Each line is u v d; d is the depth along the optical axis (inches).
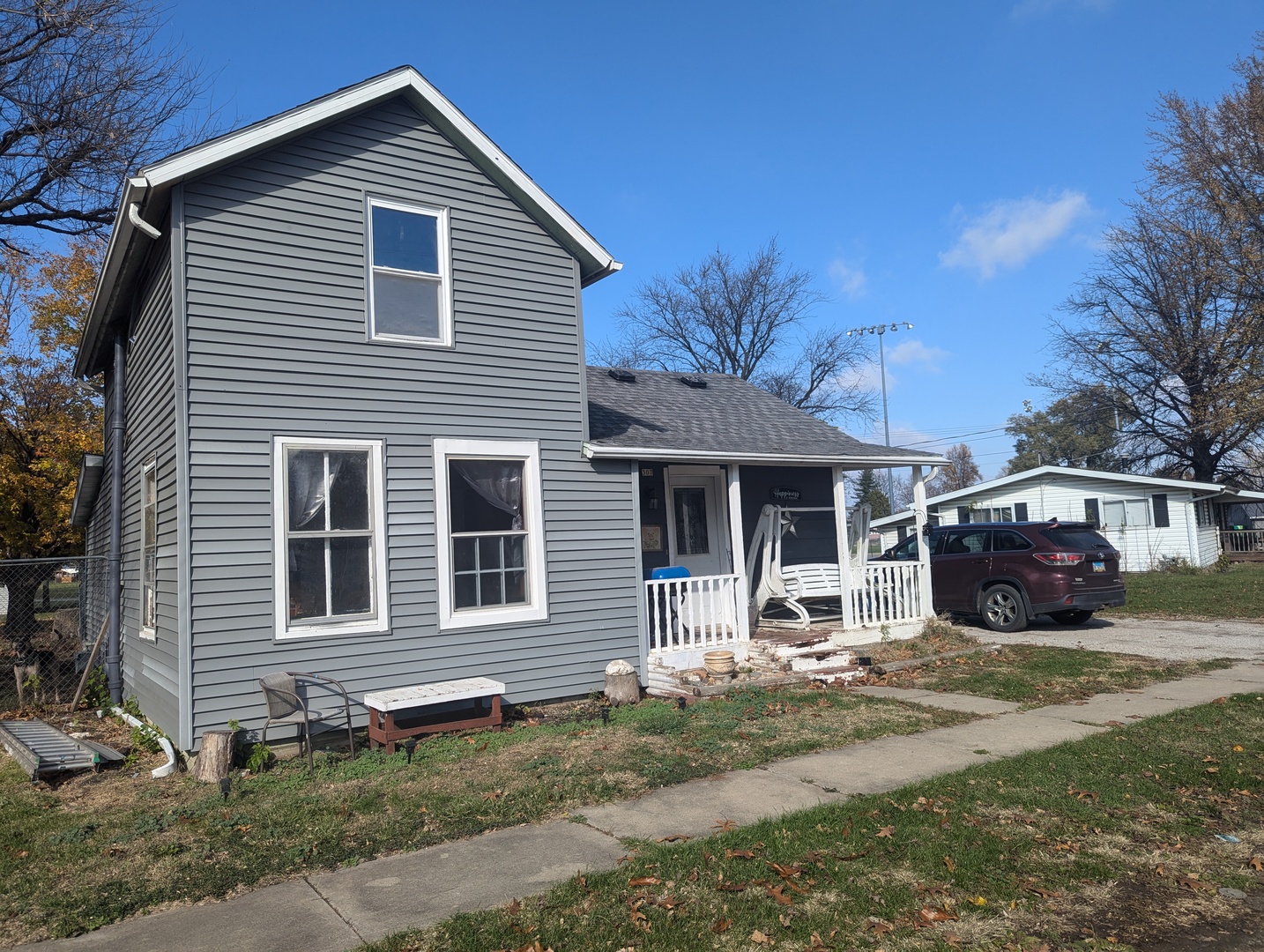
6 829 228.4
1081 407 1533.0
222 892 181.2
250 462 303.6
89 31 585.0
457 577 349.4
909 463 515.2
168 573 312.0
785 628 489.1
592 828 212.1
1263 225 1234.0
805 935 152.6
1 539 689.6
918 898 166.4
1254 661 438.3
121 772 290.4
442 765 274.4
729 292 1723.7
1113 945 148.6
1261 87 1216.2
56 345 764.0
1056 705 346.0
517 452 369.4
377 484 330.0
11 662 561.3
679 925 156.7
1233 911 161.9
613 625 390.6
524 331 377.4
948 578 605.3
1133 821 209.5
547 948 148.6
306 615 311.4
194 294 298.4
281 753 297.1
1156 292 1392.7
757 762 266.8
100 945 158.1
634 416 471.2
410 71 342.3
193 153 295.9
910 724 314.3
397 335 343.6
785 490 570.3
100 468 493.4
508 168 368.2
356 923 163.0
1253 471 1601.9
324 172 331.0
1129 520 1144.2
